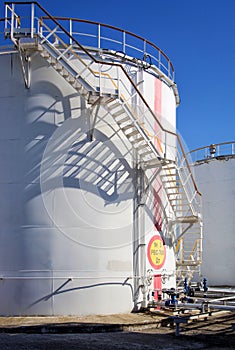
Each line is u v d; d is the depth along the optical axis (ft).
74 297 45.44
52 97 48.08
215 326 42.42
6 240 46.09
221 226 90.43
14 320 42.68
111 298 46.60
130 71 52.34
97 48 50.85
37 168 46.98
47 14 46.47
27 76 48.32
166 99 55.77
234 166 91.35
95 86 48.08
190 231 81.97
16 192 46.75
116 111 48.52
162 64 57.41
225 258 88.99
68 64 45.98
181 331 40.19
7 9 47.70
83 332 39.32
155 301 49.21
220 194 91.56
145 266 49.47
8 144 47.67
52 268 45.57
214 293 66.85
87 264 46.24
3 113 48.32
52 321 42.06
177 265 58.49
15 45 47.03
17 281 45.34
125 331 40.22
